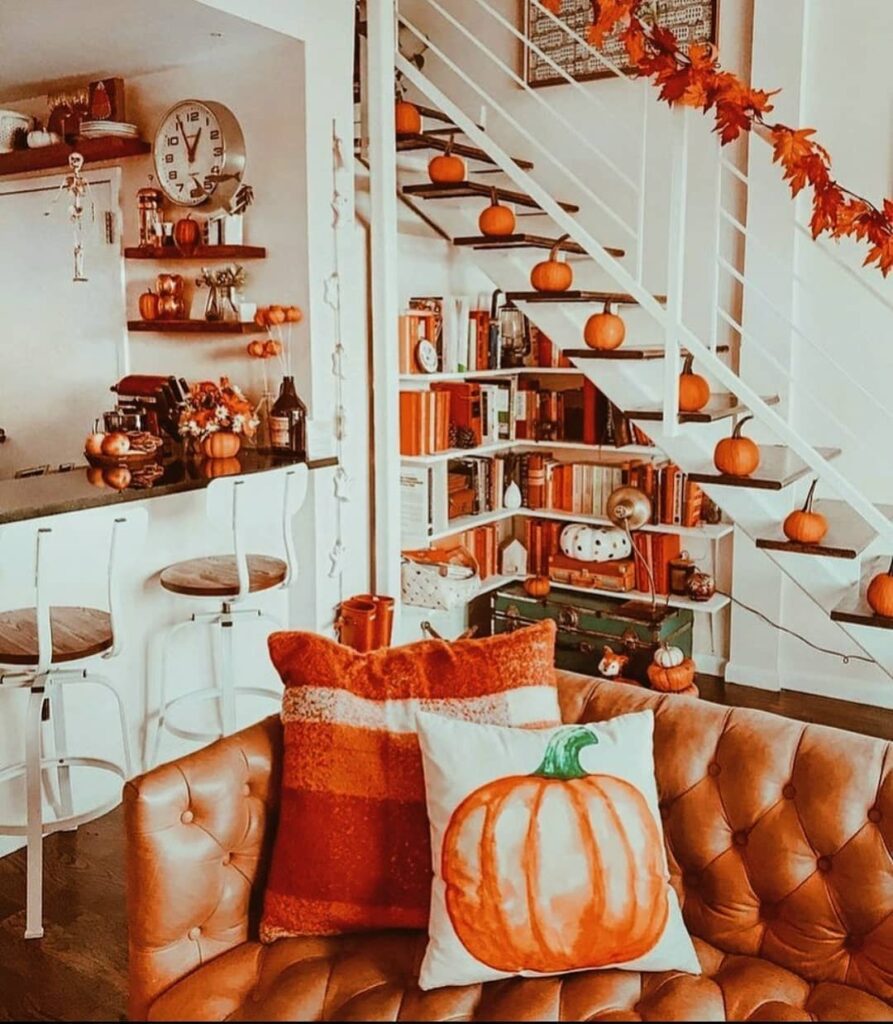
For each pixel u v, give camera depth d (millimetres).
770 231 4031
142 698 3297
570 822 1604
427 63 4910
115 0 3037
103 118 3900
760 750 1769
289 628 3891
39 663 2461
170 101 3855
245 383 3840
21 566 2906
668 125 4348
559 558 4656
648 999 1568
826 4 3871
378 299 3791
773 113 3979
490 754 1660
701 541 4484
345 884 1696
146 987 1648
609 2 3195
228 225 3670
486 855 1583
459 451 4438
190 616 3430
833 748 1733
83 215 4242
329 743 1757
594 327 3637
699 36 4191
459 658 1843
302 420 3619
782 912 1700
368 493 4082
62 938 2518
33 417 4594
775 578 4238
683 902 1788
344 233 3730
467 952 1560
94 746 3160
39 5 3064
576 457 4949
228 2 3139
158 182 3941
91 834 3039
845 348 3982
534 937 1561
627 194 4484
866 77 3830
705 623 4500
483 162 4328
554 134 4629
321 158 3586
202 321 3748
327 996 1576
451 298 4441
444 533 4395
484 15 4746
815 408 4055
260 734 1867
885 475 3965
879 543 3662
